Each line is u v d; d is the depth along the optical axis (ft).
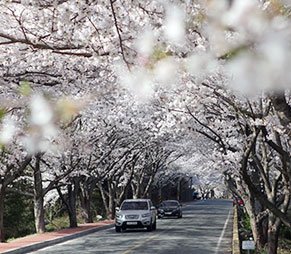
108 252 61.98
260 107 40.45
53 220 150.71
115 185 147.43
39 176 94.68
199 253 60.90
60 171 103.45
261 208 72.13
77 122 80.48
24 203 129.59
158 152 161.17
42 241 72.64
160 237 82.84
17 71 46.34
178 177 280.31
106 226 112.16
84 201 128.98
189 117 48.49
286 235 95.09
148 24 16.97
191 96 35.09
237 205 145.07
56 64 46.52
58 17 20.31
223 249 65.41
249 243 41.11
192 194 410.11
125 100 82.84
